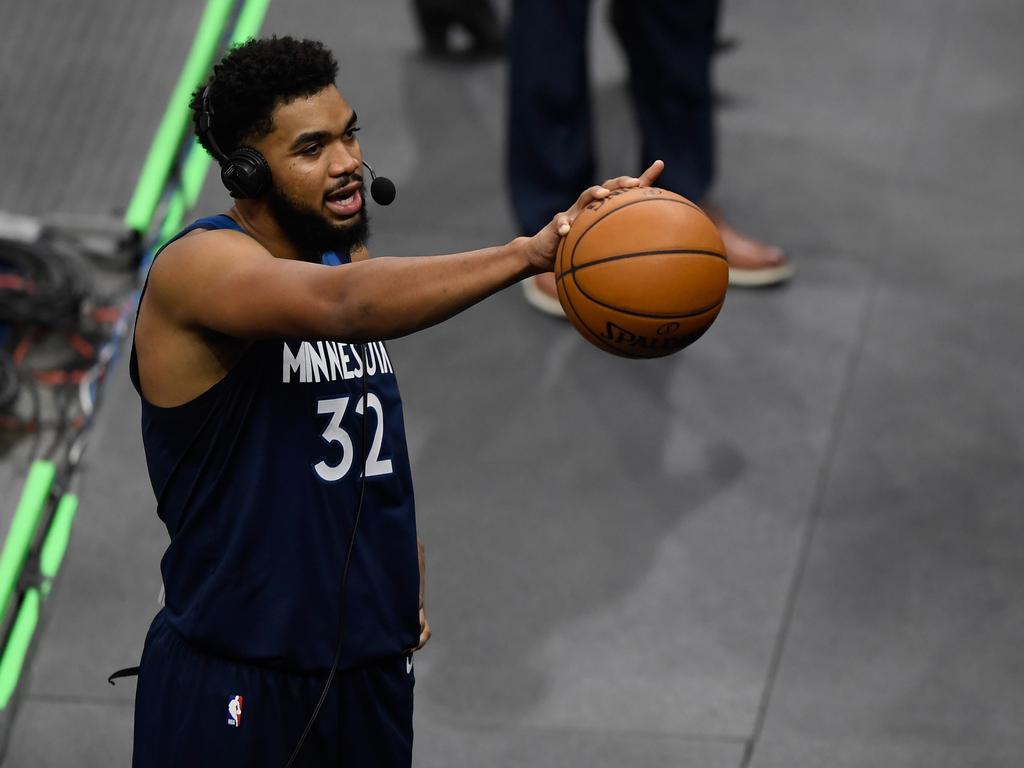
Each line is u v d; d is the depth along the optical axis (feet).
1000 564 53.26
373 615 31.40
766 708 47.78
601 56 82.74
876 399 60.59
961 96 80.18
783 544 53.98
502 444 58.13
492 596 51.78
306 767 32.12
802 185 73.31
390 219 69.31
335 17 84.17
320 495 30.01
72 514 54.65
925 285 67.10
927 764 45.57
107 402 59.77
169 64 78.54
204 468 29.68
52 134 73.87
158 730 31.86
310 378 29.71
